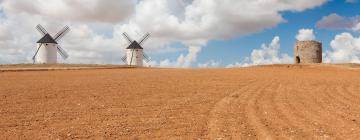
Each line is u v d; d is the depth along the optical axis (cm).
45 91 2373
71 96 2177
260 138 1249
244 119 1548
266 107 1834
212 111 1727
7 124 1467
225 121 1509
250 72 4244
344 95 2297
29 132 1346
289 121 1512
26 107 1817
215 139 1242
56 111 1720
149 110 1753
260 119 1548
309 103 1970
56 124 1469
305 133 1312
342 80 3262
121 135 1302
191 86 2709
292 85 2828
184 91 2427
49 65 6819
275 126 1422
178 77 3466
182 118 1575
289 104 1931
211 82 3000
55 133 1330
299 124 1456
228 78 3375
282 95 2264
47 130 1374
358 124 1461
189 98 2120
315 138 1247
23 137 1280
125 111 1730
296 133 1312
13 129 1392
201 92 2380
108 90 2445
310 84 2911
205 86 2714
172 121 1517
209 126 1428
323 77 3584
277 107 1838
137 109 1778
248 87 2667
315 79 3353
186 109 1780
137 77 3466
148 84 2820
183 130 1366
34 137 1280
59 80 3141
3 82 2955
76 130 1372
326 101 2045
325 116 1617
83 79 3238
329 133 1315
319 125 1439
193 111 1730
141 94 2275
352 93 2397
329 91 2488
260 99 2094
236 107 1833
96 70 4975
